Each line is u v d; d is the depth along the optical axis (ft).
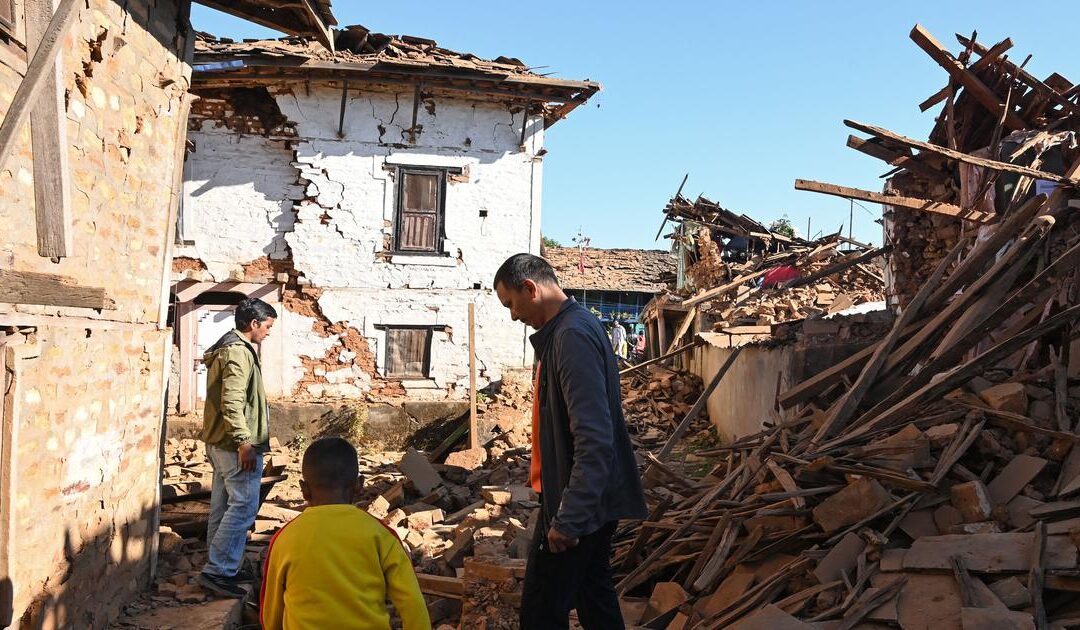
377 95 44.93
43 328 12.05
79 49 13.09
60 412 12.69
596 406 9.55
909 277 35.24
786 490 15.72
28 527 11.69
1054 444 14.03
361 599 8.41
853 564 12.99
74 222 13.04
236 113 44.16
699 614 13.92
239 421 16.71
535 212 46.62
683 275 80.74
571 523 9.32
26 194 11.53
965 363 17.01
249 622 17.11
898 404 17.04
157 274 17.11
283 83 43.34
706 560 15.33
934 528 13.25
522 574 14.03
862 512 13.87
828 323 26.45
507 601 14.06
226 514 17.25
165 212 17.38
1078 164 22.26
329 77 42.86
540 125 46.52
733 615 13.06
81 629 13.65
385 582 8.77
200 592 16.96
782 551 14.60
